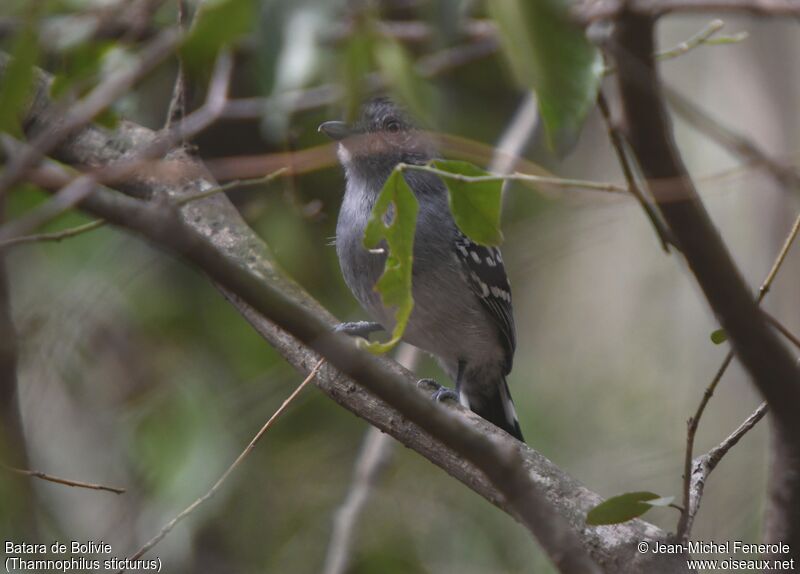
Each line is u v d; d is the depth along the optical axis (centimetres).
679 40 1302
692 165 1238
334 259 1334
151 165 662
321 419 1346
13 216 816
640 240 1384
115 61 649
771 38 1252
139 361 1235
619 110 479
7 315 824
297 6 430
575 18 447
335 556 1066
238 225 809
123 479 1163
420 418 414
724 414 1235
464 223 529
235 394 1273
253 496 1272
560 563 419
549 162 1404
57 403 1177
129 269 1204
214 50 467
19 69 499
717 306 493
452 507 1266
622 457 1258
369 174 985
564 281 1442
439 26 423
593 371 1355
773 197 1201
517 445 686
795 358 514
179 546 1116
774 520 511
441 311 1015
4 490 732
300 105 789
